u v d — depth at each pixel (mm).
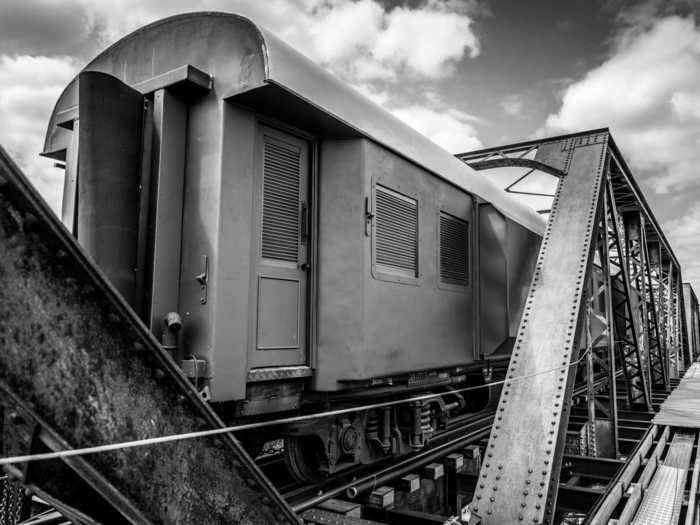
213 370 3938
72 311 1638
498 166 7934
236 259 4199
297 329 4852
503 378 9977
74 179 4699
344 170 5199
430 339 6418
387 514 5066
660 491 6074
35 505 4434
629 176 9617
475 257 7852
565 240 6293
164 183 4164
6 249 1487
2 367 1469
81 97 3865
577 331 5445
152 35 4691
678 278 22219
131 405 1799
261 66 4113
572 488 5797
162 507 1886
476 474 6461
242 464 2197
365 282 5156
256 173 4551
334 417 5242
